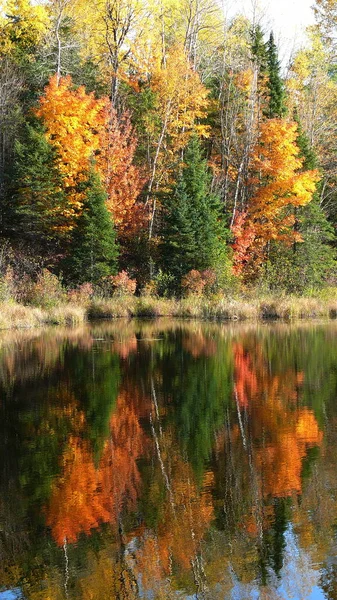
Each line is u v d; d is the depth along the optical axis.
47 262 34.41
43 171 34.31
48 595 5.34
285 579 5.39
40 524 6.64
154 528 6.46
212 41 45.69
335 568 5.59
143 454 8.84
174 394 12.70
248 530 6.34
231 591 5.28
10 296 27.70
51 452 9.01
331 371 15.06
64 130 36.25
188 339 21.77
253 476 7.83
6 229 36.12
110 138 38.03
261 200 37.97
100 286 33.56
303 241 37.62
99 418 10.87
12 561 5.92
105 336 22.80
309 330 24.27
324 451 8.75
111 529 6.49
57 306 28.81
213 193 39.22
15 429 10.24
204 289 33.31
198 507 6.92
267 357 17.47
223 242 37.06
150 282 35.19
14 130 38.44
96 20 43.66
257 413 11.04
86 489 7.55
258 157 38.81
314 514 6.67
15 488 7.63
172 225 35.94
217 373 14.98
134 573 5.62
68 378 14.52
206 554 5.90
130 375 14.84
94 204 34.28
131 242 38.38
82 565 5.79
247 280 37.06
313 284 36.75
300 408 11.36
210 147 46.59
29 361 16.97
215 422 10.46
